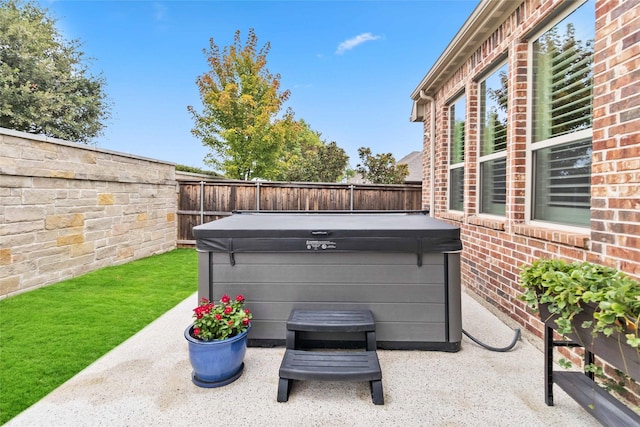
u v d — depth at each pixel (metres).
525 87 3.22
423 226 2.88
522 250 3.10
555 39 2.86
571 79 2.68
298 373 2.03
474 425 1.82
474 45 4.22
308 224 3.10
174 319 3.39
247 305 2.78
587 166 2.53
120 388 2.18
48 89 11.85
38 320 3.33
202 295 2.79
